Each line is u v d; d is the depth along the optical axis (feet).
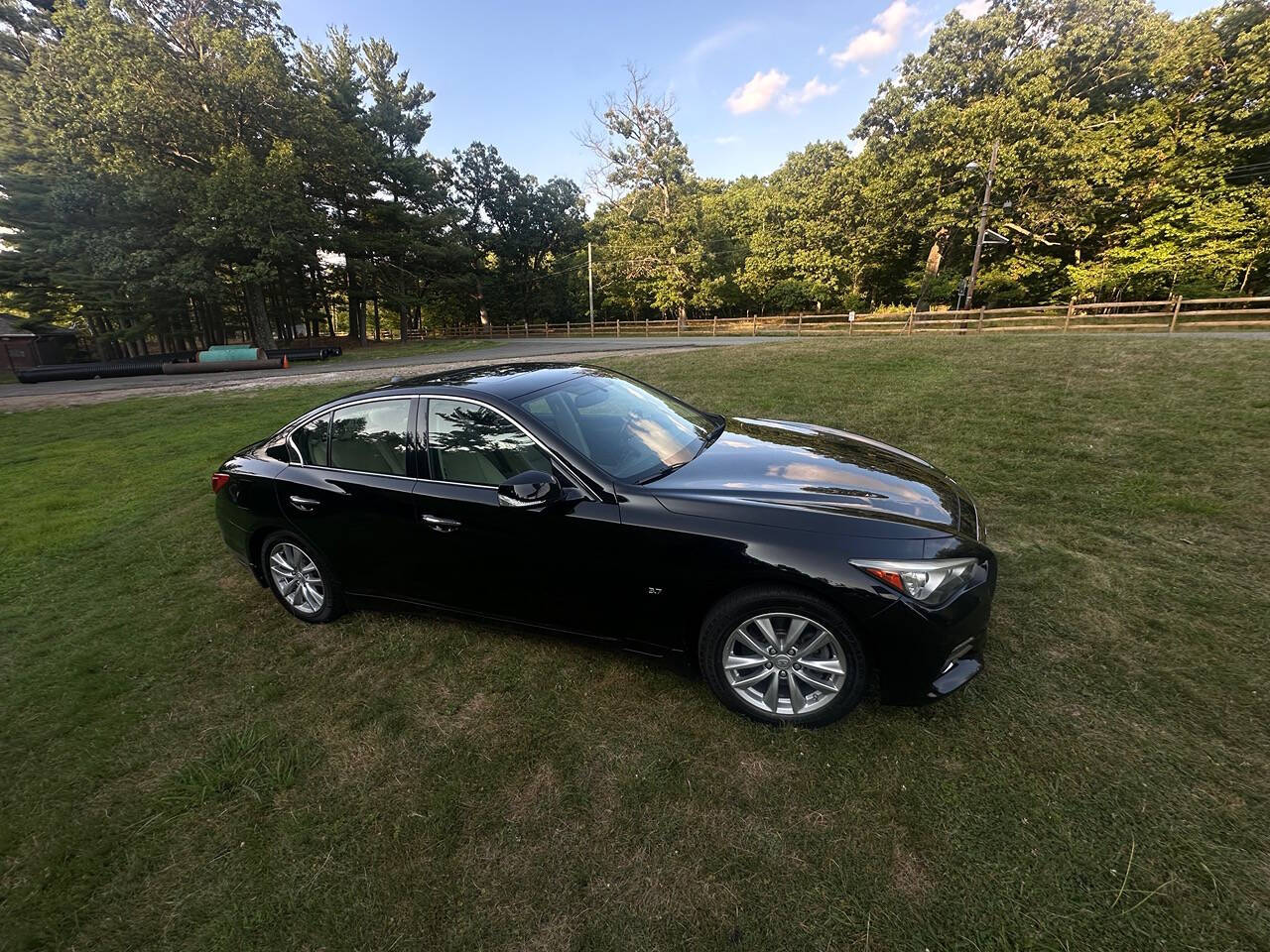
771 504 8.09
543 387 10.50
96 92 76.69
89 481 24.18
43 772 8.18
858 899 5.62
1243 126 79.05
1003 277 89.30
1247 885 5.45
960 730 7.56
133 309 95.25
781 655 7.85
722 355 44.52
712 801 6.84
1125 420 19.34
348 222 123.44
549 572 8.91
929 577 7.27
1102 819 6.20
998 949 5.11
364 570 10.68
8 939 5.90
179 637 11.56
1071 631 9.39
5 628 12.48
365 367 67.21
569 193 170.91
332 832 6.82
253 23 95.30
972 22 91.61
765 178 176.45
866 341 47.03
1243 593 10.10
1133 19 86.99
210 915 6.00
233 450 27.84
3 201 79.61
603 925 5.58
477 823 6.80
